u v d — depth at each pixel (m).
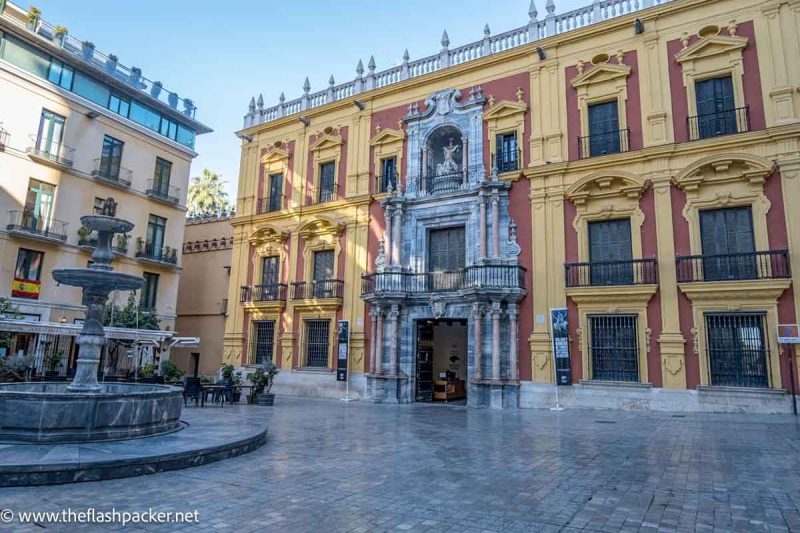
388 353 20.72
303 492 6.64
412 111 22.64
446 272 20.48
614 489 6.80
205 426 10.79
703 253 16.09
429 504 6.15
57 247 24.31
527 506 6.07
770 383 14.55
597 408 16.67
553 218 18.58
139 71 28.95
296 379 23.17
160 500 6.20
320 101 25.84
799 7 15.74
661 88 17.44
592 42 18.98
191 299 32.28
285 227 25.28
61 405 8.41
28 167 23.44
